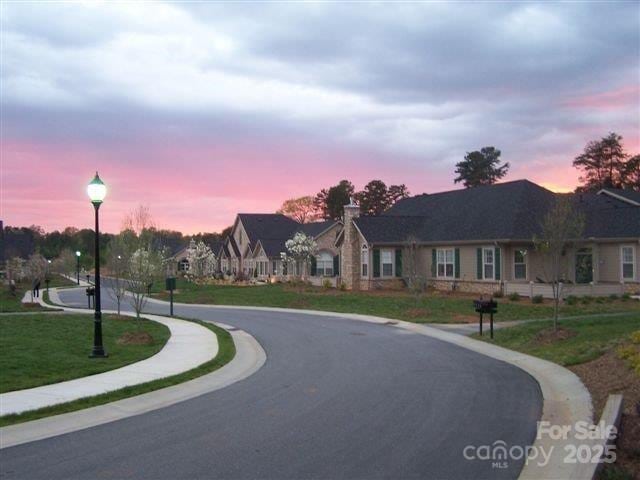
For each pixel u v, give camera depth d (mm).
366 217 40688
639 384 10305
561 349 15883
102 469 7285
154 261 33344
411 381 12602
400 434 8594
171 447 8117
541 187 37469
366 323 25141
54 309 33469
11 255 76438
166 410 10195
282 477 6949
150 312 32000
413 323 24531
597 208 35250
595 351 14352
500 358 15812
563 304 27938
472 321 24578
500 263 33562
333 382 12555
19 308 33844
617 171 75875
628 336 15008
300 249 49125
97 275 16141
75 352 16344
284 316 29094
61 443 8352
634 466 6875
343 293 37906
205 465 7387
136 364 14680
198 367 14203
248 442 8297
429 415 9664
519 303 29047
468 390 11625
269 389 11898
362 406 10328
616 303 27750
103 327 22578
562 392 11242
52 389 11680
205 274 63688
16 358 14906
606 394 10289
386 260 39781
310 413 9867
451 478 6887
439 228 38719
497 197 37219
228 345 18219
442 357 16031
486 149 85562
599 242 32844
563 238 20453
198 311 33000
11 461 7605
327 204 95625
